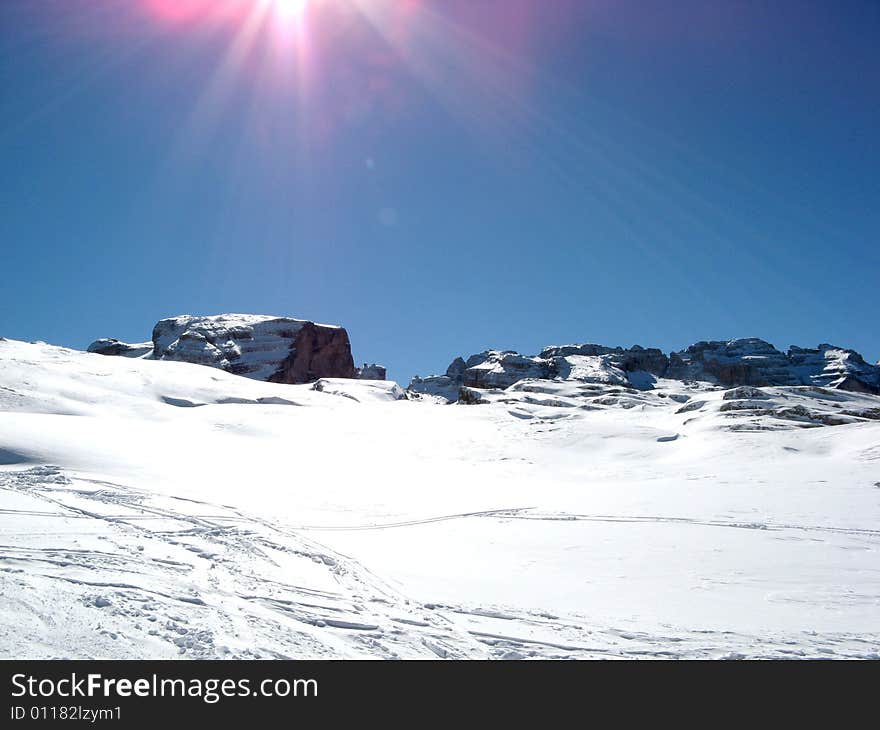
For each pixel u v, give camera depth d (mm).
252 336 143750
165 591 9391
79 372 63844
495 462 43094
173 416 52375
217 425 49219
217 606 9062
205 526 16812
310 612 9750
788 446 44281
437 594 12758
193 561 12125
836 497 27109
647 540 19953
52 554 11000
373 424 53625
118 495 20625
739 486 30719
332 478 32969
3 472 24297
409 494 29906
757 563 16781
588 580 15000
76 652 6645
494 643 9453
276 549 14805
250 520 18984
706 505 26125
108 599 8297
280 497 26766
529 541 19969
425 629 9703
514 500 28766
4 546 11344
